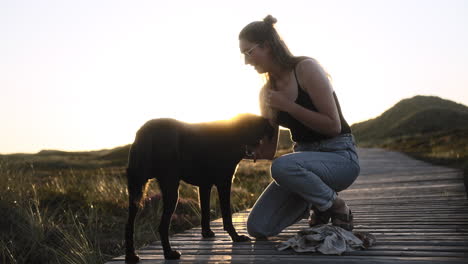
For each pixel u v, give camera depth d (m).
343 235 3.41
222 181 3.75
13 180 7.67
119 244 5.34
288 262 3.14
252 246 3.73
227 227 3.92
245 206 8.04
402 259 3.06
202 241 4.03
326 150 3.60
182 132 3.41
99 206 7.27
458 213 5.13
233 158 3.65
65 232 5.40
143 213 6.75
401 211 5.60
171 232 6.12
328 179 3.54
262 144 3.88
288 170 3.45
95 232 5.83
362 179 12.10
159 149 3.23
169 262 3.28
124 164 31.58
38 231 5.45
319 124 3.38
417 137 47.00
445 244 3.45
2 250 4.73
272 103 3.43
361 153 30.14
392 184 9.86
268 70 3.57
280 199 3.95
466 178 9.32
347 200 7.42
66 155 63.16
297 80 3.46
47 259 4.81
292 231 4.40
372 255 3.23
